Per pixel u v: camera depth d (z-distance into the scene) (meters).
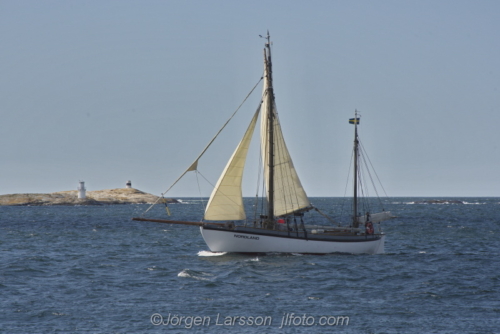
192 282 153.75
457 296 139.62
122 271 173.00
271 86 197.88
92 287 147.88
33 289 145.50
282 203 198.62
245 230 189.00
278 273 165.88
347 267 177.50
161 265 184.38
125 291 142.88
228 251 191.50
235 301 132.50
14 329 111.19
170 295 138.38
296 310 125.06
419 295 140.00
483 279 161.75
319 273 166.88
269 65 198.12
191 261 193.00
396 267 181.00
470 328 112.81
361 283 154.38
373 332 110.56
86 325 113.94
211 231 187.88
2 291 142.50
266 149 198.38
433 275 167.88
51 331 110.25
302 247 196.50
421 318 119.44
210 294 139.38
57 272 171.75
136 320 117.44
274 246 192.88
